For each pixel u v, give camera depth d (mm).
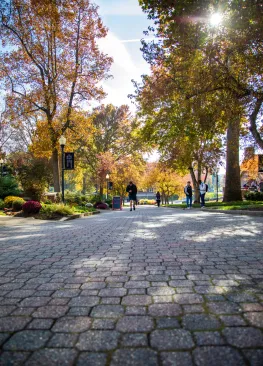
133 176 48062
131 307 2203
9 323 1944
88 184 57719
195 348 1597
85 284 2828
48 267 3559
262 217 9953
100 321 1961
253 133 12523
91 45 22062
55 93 21422
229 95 11945
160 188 56656
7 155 36656
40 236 6520
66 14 20359
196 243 5094
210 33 9977
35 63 20906
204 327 1842
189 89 12125
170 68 13820
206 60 10805
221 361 1475
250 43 9719
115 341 1687
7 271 3383
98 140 40406
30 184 21391
